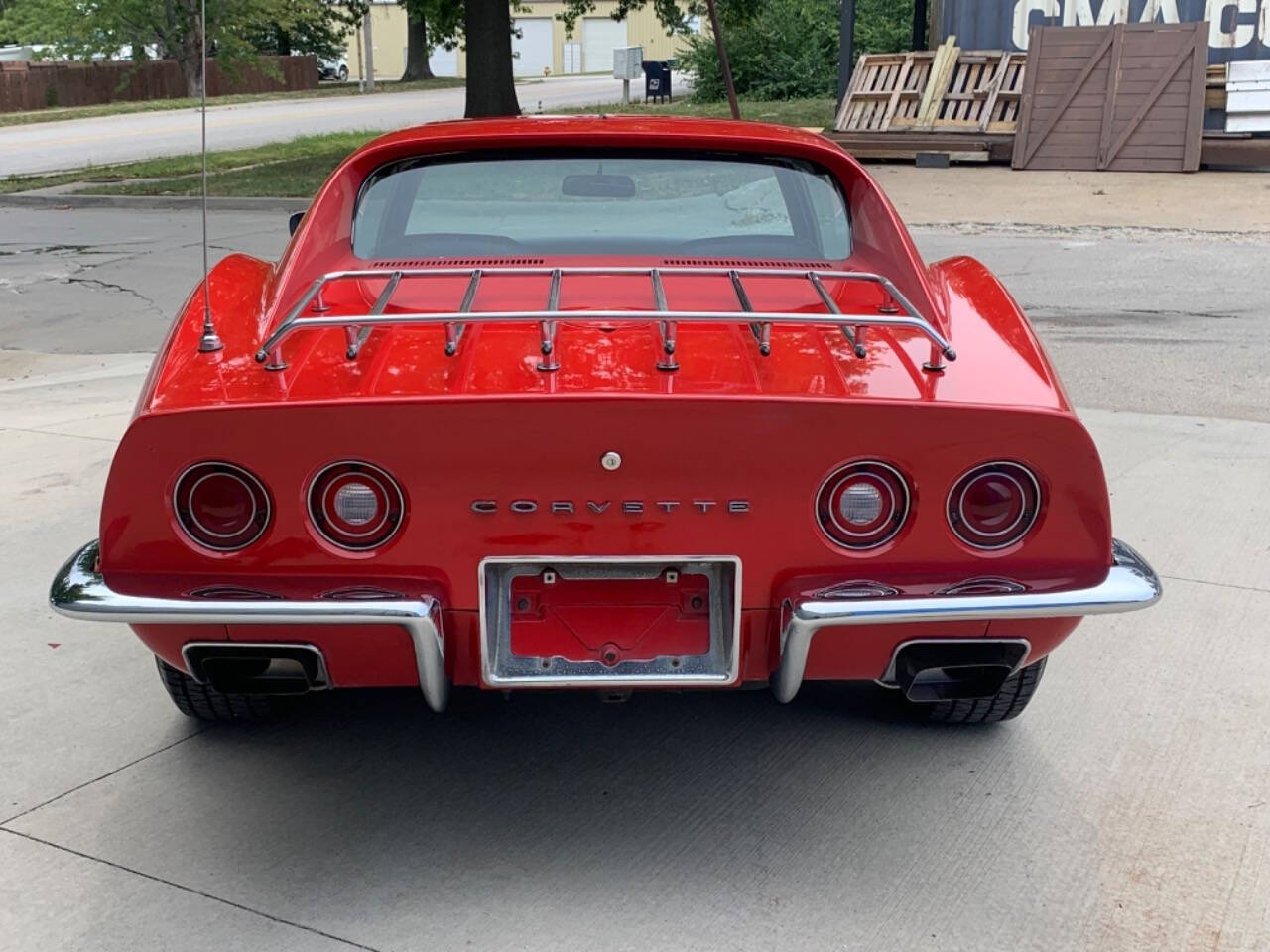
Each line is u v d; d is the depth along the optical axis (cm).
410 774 326
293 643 263
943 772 328
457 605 260
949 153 1780
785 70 3166
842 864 287
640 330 287
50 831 300
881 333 290
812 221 360
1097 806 311
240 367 269
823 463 253
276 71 4612
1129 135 1684
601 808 310
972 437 251
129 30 4456
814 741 345
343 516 255
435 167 365
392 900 273
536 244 356
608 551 257
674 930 263
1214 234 1238
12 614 430
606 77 6112
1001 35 1845
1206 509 521
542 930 263
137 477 251
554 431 248
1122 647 400
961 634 269
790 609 255
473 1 1909
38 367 832
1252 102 1672
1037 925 265
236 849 293
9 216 1658
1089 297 971
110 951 256
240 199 1683
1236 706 362
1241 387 718
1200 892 277
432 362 268
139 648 406
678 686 267
